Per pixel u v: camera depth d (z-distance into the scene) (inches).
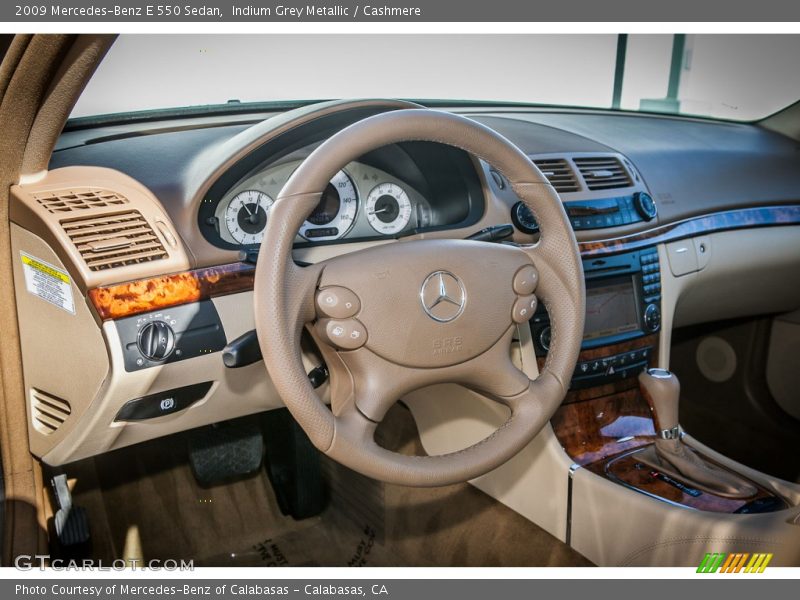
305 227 49.3
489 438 37.2
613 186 59.4
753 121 84.6
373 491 62.1
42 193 42.6
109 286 41.3
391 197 52.1
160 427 46.3
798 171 73.7
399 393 35.6
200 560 58.1
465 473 35.5
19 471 50.6
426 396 59.7
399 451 65.9
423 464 35.0
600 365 55.0
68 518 53.4
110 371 41.9
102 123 52.4
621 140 68.9
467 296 35.8
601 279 56.2
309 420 32.9
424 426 62.3
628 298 57.8
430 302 35.0
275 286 31.6
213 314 44.0
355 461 34.0
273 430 62.9
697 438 76.9
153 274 42.3
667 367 60.7
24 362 46.9
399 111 33.4
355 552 59.9
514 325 37.9
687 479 47.9
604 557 49.0
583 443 54.1
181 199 43.9
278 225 31.7
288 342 32.0
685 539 43.1
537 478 52.8
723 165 69.7
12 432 49.1
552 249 38.7
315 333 35.1
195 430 62.2
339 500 64.7
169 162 47.5
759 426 74.3
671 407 50.8
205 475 62.1
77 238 41.3
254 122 58.0
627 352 56.7
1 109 37.5
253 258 40.4
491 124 67.7
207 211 44.6
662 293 60.1
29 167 42.5
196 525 61.5
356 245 49.7
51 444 47.0
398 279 34.5
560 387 38.5
